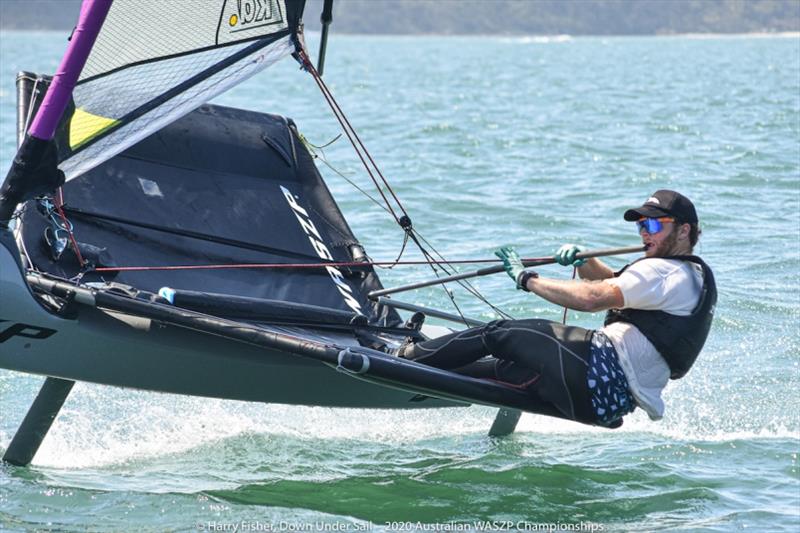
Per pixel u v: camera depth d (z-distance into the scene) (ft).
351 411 85.66
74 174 71.77
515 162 199.93
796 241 134.31
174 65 71.41
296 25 74.74
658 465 74.54
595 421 65.00
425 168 188.96
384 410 86.17
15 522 61.72
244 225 83.61
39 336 66.49
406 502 68.03
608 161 202.28
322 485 70.38
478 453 77.30
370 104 337.52
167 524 62.69
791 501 68.39
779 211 153.48
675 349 64.18
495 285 113.91
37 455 72.90
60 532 60.75
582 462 75.31
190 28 70.90
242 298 74.95
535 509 67.41
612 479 72.23
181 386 71.05
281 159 89.15
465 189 168.45
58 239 73.82
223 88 73.46
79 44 65.36
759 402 85.87
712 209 154.10
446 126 258.78
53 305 67.87
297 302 80.28
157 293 75.05
